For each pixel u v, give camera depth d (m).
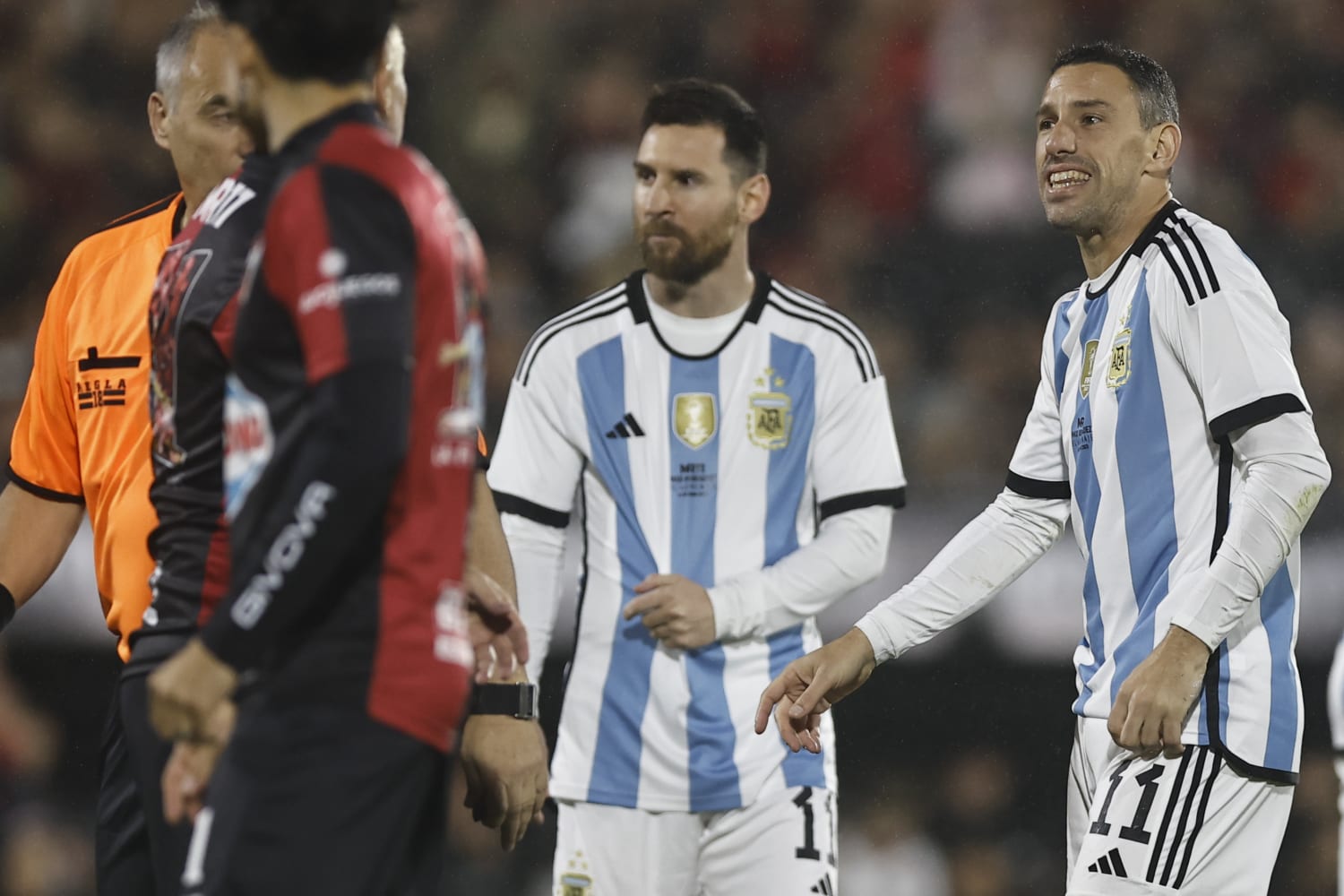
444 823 8.46
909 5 33.59
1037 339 30.84
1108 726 10.88
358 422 7.34
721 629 13.61
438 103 32.94
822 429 14.30
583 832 14.00
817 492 14.41
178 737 7.53
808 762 13.88
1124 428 11.73
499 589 10.05
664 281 14.27
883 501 14.26
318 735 7.74
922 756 23.66
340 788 7.70
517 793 9.99
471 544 10.70
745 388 14.24
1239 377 10.98
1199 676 10.78
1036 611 23.19
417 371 7.75
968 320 31.23
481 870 23.45
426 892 8.34
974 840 23.56
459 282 7.98
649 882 13.84
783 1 33.81
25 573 11.67
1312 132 32.72
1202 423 11.45
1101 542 11.89
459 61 33.12
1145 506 11.61
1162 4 33.44
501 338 30.48
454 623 8.02
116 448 10.80
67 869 22.67
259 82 8.29
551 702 22.22
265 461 7.87
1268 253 31.75
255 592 7.38
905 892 23.45
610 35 33.56
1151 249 11.87
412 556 7.82
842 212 32.53
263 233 7.95
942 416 29.39
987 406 29.83
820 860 13.66
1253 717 11.12
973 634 23.28
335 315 7.46
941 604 12.66
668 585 13.59
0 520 11.70
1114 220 12.24
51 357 11.49
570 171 32.59
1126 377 11.76
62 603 22.23
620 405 14.26
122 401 10.84
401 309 7.55
